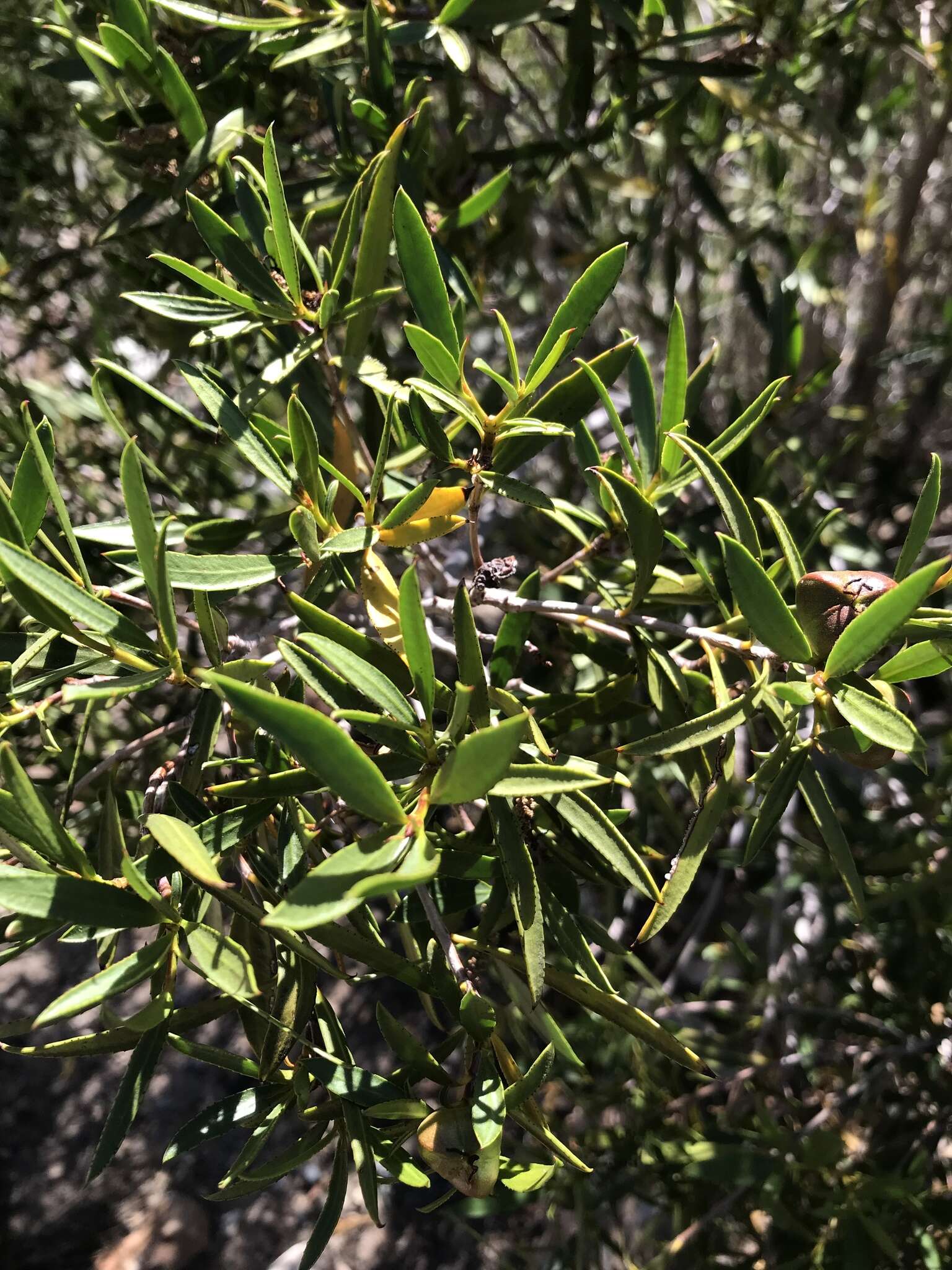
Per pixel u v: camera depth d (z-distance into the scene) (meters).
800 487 0.70
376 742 0.25
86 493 0.54
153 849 0.27
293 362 0.32
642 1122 0.63
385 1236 0.90
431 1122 0.23
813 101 0.47
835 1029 0.73
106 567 0.42
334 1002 1.01
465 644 0.24
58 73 0.43
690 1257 0.58
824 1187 0.54
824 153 0.73
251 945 0.29
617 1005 0.27
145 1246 0.91
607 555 0.37
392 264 0.54
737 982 0.81
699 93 0.58
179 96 0.37
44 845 0.22
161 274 0.51
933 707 0.90
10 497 0.26
